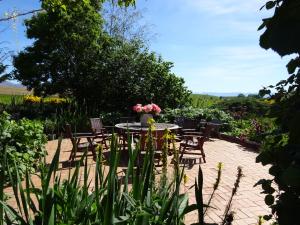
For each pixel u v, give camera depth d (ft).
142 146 13.60
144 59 48.24
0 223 5.17
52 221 5.18
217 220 12.31
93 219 5.91
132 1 14.21
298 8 3.25
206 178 19.07
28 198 5.95
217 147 31.07
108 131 30.86
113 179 5.10
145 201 5.83
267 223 12.29
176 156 7.04
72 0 15.71
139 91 47.42
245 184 17.87
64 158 23.93
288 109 4.88
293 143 4.24
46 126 34.37
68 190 6.40
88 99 51.60
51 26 51.16
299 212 3.82
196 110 42.70
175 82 48.14
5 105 44.60
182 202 6.29
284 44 3.33
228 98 56.34
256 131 30.89
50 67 54.75
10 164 15.29
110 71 48.32
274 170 4.69
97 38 51.75
